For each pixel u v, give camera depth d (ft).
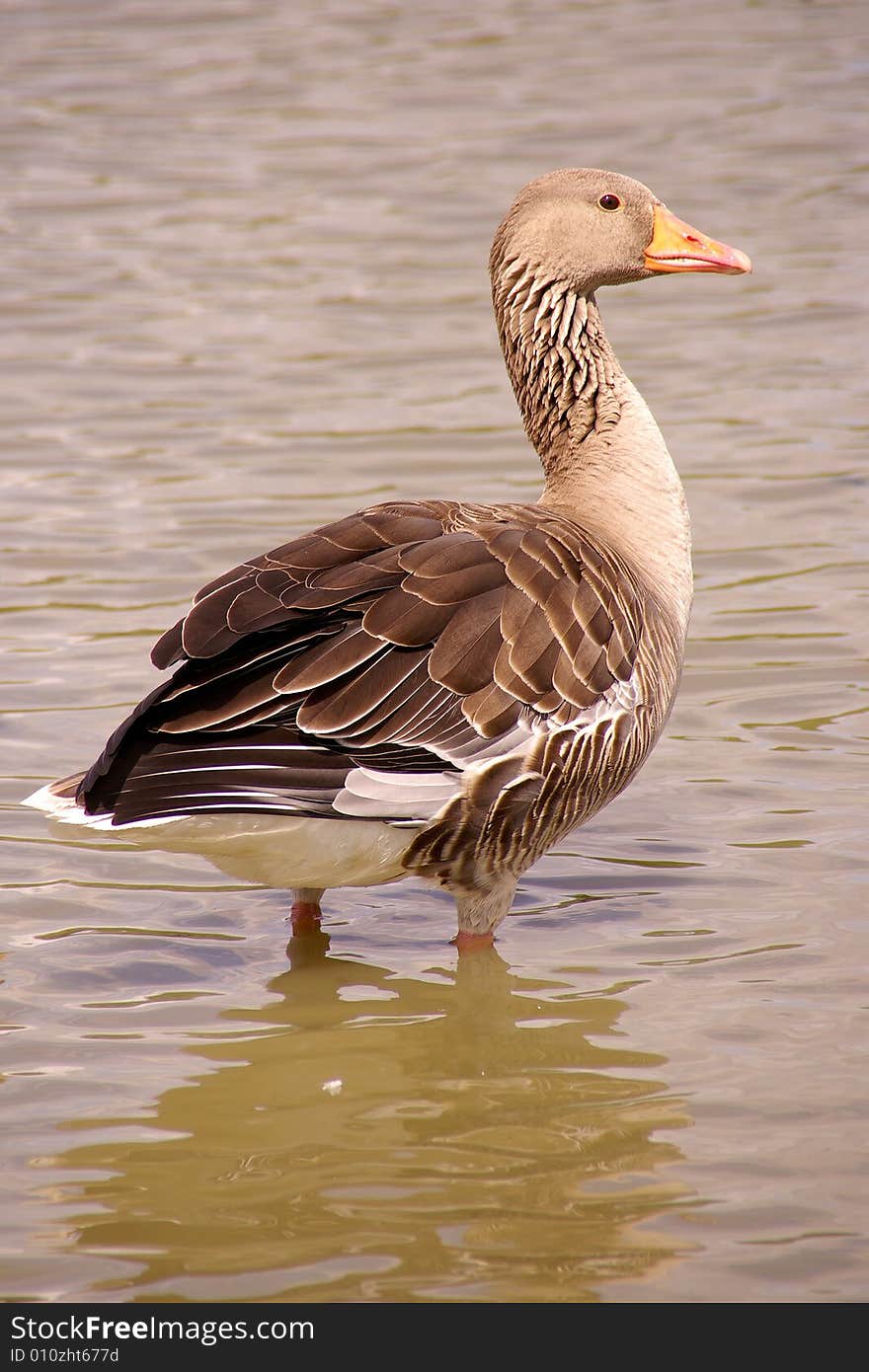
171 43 146.41
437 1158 27.81
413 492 63.05
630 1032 31.83
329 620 32.35
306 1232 25.80
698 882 38.11
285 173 108.17
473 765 32.73
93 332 82.07
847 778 42.60
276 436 69.36
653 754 44.62
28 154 113.70
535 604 33.71
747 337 81.00
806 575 55.47
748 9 152.15
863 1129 28.17
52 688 47.65
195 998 33.63
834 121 114.52
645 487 39.88
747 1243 25.34
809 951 34.68
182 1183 27.12
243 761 31.22
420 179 105.91
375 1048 31.63
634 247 41.70
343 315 84.48
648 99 122.31
